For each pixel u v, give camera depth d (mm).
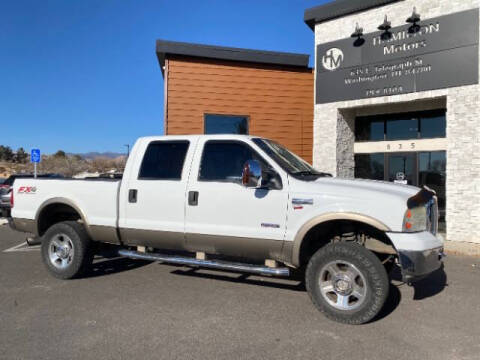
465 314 4613
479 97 8945
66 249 5914
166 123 12117
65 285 5637
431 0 9594
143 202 5441
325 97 11359
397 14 10102
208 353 3553
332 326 4211
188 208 5152
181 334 3961
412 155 11133
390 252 4621
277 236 4664
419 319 4441
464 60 9141
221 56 12297
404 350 3654
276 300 5035
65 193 6000
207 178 5129
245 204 4844
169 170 5398
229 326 4176
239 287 5594
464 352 3627
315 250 5020
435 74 9547
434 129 10805
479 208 8984
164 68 12914
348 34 10914
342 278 4289
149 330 4051
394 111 11242
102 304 4828
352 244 4297
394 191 4402
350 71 10867
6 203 14617
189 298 5082
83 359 3412
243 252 4930
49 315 4449
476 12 9016
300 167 5191
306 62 12820
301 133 12930
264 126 12727
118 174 6410
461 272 6562
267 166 4852
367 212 4250
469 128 9094
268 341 3820
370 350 3648
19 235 10789
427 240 4203
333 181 4695
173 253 7164
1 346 3656
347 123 11617
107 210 5688
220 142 5195
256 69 12672
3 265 6895
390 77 10227
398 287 5688
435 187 10758
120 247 6215
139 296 5145
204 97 12344
